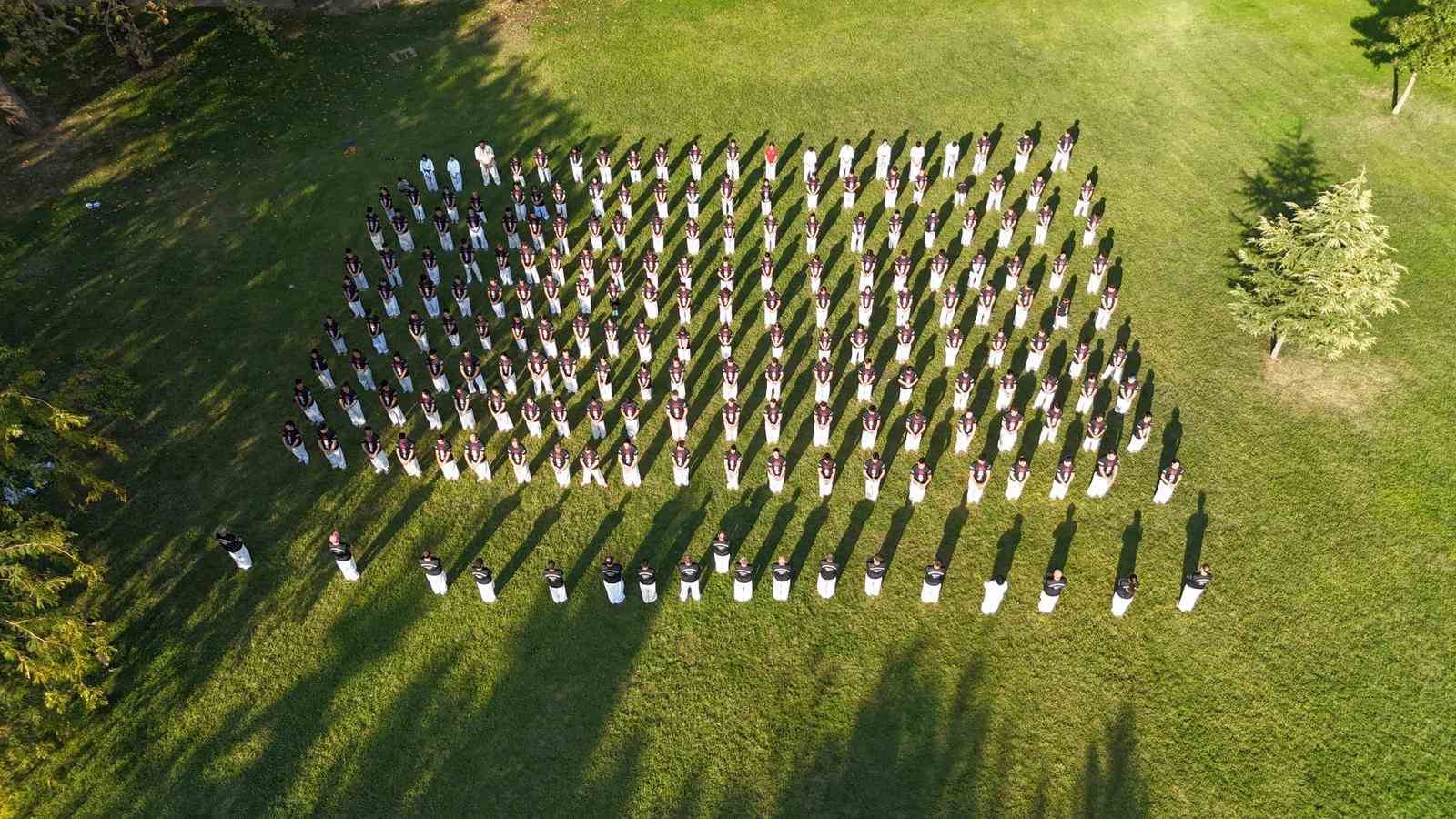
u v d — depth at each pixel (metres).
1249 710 16.72
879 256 26.62
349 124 31.88
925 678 17.34
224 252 26.89
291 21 36.56
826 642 17.95
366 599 18.84
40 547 16.19
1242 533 19.53
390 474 21.27
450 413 22.73
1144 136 30.67
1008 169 29.52
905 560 19.30
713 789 15.92
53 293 25.47
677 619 18.38
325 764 16.38
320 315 25.11
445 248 27.17
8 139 30.34
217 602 18.80
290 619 18.52
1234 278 25.55
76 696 17.03
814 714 16.88
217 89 33.00
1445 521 19.66
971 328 24.38
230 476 21.17
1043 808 15.58
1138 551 19.27
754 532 19.89
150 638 18.17
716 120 32.09
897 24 36.47
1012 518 19.98
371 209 27.23
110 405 21.17
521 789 16.00
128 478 21.05
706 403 22.77
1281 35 34.94
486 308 25.45
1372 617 18.02
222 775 16.25
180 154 30.28
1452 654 17.38
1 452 17.69
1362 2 36.22
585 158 30.56
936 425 22.03
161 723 16.95
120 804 15.94
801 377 23.23
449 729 16.81
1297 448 21.23
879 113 32.19
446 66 34.62
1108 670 17.36
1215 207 27.86
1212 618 18.09
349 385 23.23
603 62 34.88
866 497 20.48
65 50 33.56
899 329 22.95
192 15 36.47
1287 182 28.56
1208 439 21.47
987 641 17.88
